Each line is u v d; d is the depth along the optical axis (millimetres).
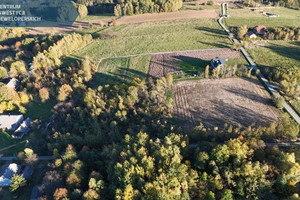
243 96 85312
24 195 66812
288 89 82125
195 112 80750
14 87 110438
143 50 126812
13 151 82562
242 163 51969
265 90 87125
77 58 127000
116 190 50812
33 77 112062
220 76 96312
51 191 59656
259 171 49969
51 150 77125
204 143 63594
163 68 107812
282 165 51375
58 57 125750
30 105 101938
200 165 55500
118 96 86312
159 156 57219
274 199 46938
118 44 136750
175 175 52031
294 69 89250
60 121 88125
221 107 81438
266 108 78938
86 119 86312
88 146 75375
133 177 53031
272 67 99062
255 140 59219
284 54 107938
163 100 86875
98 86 100000
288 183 49062
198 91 89938
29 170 72312
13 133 88125
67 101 96750
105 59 122938
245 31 125750
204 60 109875
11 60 127812
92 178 54719
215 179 50938
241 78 94688
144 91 87875
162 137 71688
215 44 123938
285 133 65188
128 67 112688
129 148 63125
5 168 74875
